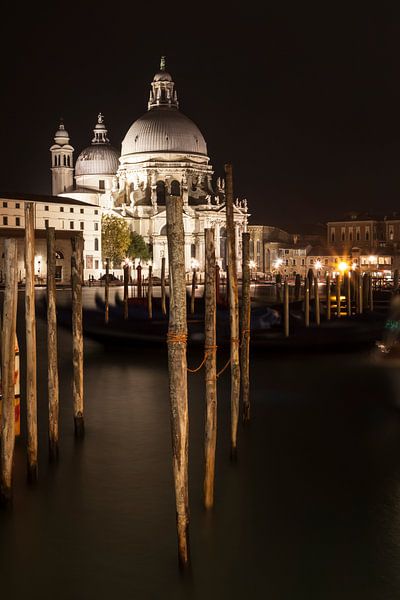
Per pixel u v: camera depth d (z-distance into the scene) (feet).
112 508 47.03
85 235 424.87
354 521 44.80
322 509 46.65
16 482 51.42
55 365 56.29
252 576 38.45
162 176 490.49
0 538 42.75
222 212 486.79
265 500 48.11
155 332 124.16
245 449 59.16
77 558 40.45
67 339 132.46
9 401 46.47
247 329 67.87
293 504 47.47
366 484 51.08
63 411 72.23
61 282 364.99
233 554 40.65
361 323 133.08
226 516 45.55
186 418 39.27
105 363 105.29
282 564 39.65
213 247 50.88
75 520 45.14
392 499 48.26
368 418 69.67
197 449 59.11
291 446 60.13
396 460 56.49
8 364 46.16
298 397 79.20
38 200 401.90
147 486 50.83
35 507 47.09
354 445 60.44
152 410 73.61
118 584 37.88
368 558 40.16
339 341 112.68
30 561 40.19
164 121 497.05
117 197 493.77
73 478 52.34
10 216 389.60
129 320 146.20
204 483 47.21
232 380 56.65
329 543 41.96
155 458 57.06
